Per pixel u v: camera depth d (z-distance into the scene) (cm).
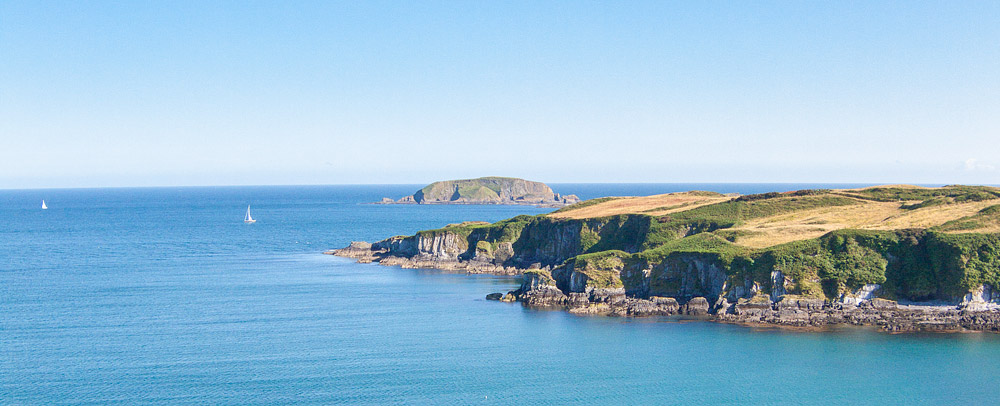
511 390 9275
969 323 11800
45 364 10162
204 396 8956
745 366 10188
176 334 11819
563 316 13262
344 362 10331
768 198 19838
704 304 13350
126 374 9738
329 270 19688
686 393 9219
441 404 8788
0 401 8781
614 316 13238
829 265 12912
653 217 18550
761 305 12781
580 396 9088
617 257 14438
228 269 19850
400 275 18762
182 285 16862
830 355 10606
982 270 12169
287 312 13575
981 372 9825
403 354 10738
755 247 13938
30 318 13012
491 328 12319
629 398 9044
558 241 19925
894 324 11925
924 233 13175
